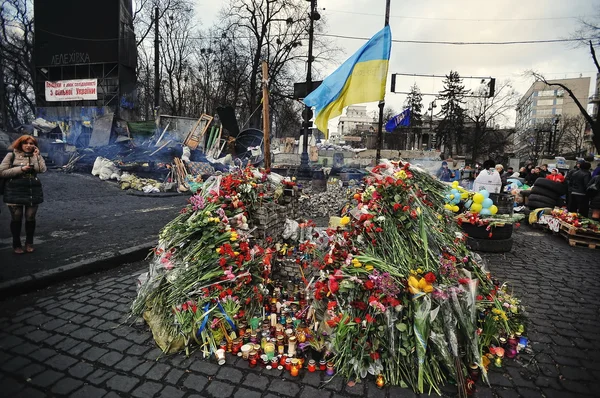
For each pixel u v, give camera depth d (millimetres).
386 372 2574
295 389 2461
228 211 3561
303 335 2891
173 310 3035
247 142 19656
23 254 4957
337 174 16438
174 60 32375
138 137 17688
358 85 6168
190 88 36219
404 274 2773
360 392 2441
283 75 27438
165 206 9664
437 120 50344
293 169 16016
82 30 22141
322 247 3994
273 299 3518
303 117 12797
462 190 6219
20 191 4832
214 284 3072
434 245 3143
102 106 22281
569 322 3584
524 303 4055
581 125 51906
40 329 3188
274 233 4055
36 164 4973
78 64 22453
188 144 15914
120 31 21938
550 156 30625
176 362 2750
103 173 13297
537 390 2508
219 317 2965
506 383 2578
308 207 9078
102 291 4070
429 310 2514
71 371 2602
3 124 23531
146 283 3521
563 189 9648
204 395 2383
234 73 27547
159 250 3656
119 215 8180
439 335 2496
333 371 2650
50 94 22969
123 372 2609
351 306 2766
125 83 22781
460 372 2402
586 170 9180
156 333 3014
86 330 3186
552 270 5328
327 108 6379
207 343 2924
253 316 3234
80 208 8875
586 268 5445
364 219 3049
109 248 5383
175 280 3170
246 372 2650
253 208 3768
